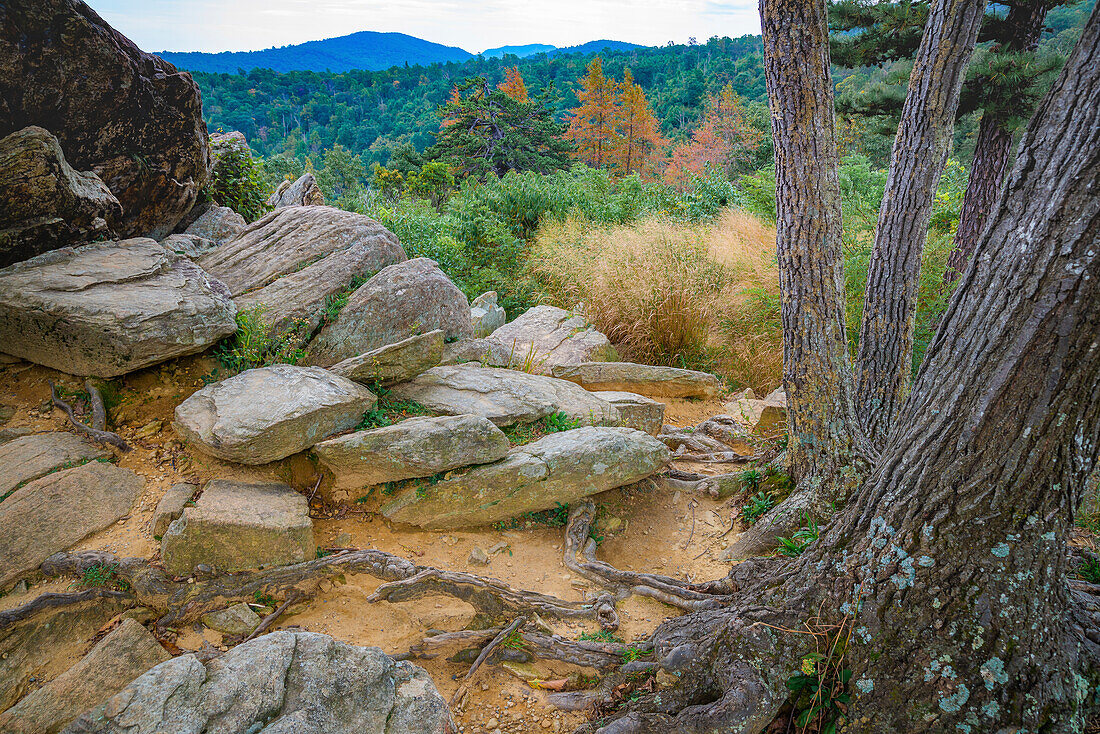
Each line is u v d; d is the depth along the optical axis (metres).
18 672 2.91
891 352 4.64
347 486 4.28
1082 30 2.21
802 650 2.84
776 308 8.20
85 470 3.71
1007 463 2.36
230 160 7.87
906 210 4.39
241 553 3.49
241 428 3.85
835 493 4.18
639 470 4.57
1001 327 2.30
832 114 3.81
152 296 4.46
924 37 4.23
